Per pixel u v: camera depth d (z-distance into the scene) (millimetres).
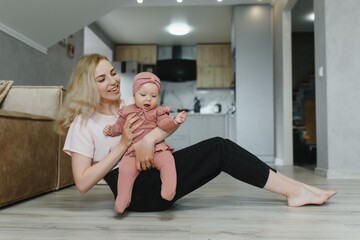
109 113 1622
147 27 6965
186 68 7906
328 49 3350
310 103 7773
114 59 8156
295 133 5820
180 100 8359
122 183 1397
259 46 5840
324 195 1696
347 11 3354
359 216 1473
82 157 1480
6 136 1696
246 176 1570
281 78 5227
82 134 1493
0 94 2414
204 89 8305
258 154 5746
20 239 1121
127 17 6371
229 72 8016
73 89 1541
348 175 3248
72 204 1798
